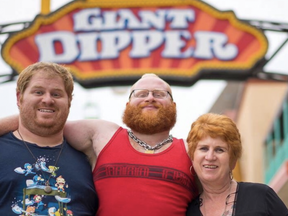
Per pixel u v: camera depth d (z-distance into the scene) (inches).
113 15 520.1
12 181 193.9
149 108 225.6
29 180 196.1
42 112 204.2
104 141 222.4
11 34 502.6
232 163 203.5
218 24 503.5
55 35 512.7
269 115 858.8
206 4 509.0
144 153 216.7
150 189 206.8
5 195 192.7
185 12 513.3
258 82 863.7
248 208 194.4
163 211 204.4
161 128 223.9
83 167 211.3
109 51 510.0
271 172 690.8
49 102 203.9
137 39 511.2
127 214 203.9
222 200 201.6
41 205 192.7
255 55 483.8
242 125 927.7
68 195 198.7
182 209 208.4
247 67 484.4
